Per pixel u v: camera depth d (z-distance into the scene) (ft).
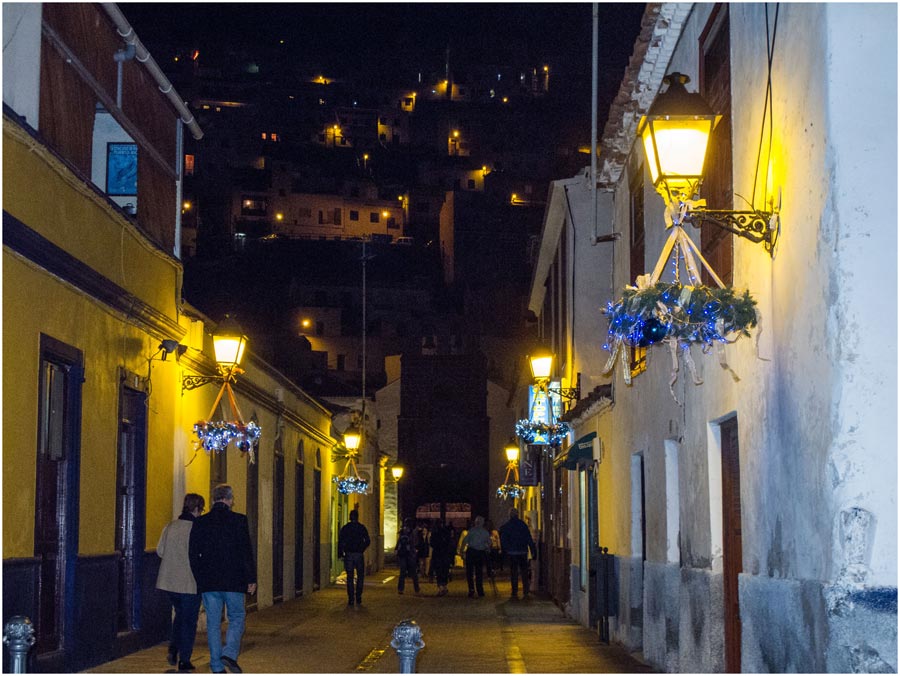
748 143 29.01
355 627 63.05
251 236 352.08
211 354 58.70
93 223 40.70
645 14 38.29
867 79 21.93
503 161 400.47
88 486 40.19
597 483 64.13
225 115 399.65
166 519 50.96
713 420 33.73
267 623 64.59
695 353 36.27
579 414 68.69
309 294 314.14
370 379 270.87
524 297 283.18
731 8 31.09
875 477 21.34
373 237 368.68
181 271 52.80
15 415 32.89
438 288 325.21
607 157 54.13
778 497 25.86
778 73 25.77
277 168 375.86
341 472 119.85
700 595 35.22
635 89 44.70
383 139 429.38
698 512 36.11
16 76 35.19
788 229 24.88
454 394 209.56
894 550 21.18
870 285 21.54
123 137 47.55
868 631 20.92
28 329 34.09
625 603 53.06
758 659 27.02
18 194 33.53
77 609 38.47
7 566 31.68
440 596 97.35
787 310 25.02
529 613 77.10
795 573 24.45
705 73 34.91
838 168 21.76
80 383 38.91
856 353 21.48
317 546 102.58
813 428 23.09
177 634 40.70
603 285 72.33
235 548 38.22
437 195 382.22
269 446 77.66
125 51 44.21
